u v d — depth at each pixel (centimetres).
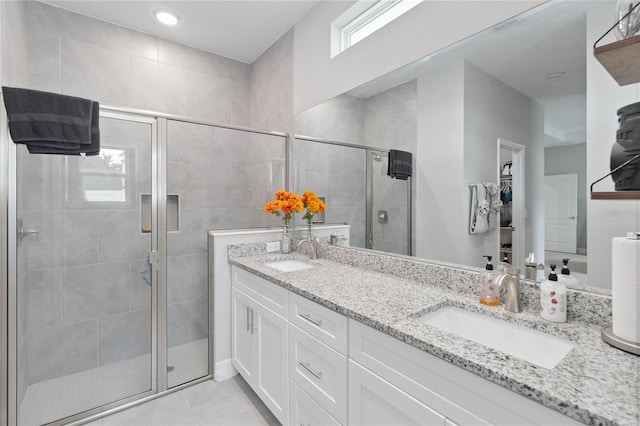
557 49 109
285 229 243
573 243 105
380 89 176
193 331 223
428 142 153
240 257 227
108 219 200
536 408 67
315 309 134
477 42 132
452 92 142
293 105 250
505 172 123
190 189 242
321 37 220
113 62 243
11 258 164
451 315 125
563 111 107
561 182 107
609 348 85
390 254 173
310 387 138
